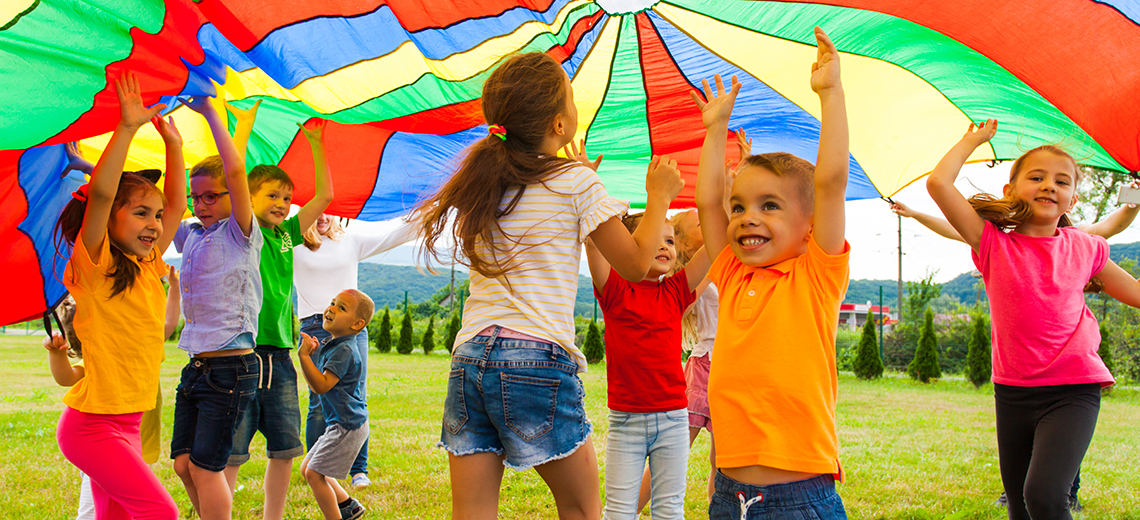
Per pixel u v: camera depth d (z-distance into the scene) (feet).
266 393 9.52
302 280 13.19
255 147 12.37
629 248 6.14
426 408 24.49
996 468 15.57
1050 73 8.59
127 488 7.54
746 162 6.29
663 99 11.94
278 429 9.58
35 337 76.69
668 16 10.03
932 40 8.99
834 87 5.88
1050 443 7.70
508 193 6.04
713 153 6.99
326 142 12.34
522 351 5.72
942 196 8.39
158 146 11.33
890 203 12.67
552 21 10.09
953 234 11.95
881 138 11.44
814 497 5.43
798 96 11.30
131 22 7.10
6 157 7.84
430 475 13.99
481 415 5.88
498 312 5.89
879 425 23.15
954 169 8.37
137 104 7.48
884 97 10.59
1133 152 8.70
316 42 8.96
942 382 45.62
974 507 12.06
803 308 5.75
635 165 14.38
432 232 6.42
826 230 5.75
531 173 6.00
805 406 5.53
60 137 7.92
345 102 10.62
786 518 5.43
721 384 5.94
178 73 8.06
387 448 16.79
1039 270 8.20
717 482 5.93
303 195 13.55
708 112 7.06
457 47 9.81
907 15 8.63
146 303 8.03
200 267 8.88
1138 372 45.42
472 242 5.94
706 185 6.95
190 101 8.82
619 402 8.47
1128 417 26.58
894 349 55.83
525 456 5.65
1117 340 46.96
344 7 8.52
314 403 12.07
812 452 5.43
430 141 12.68
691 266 9.12
